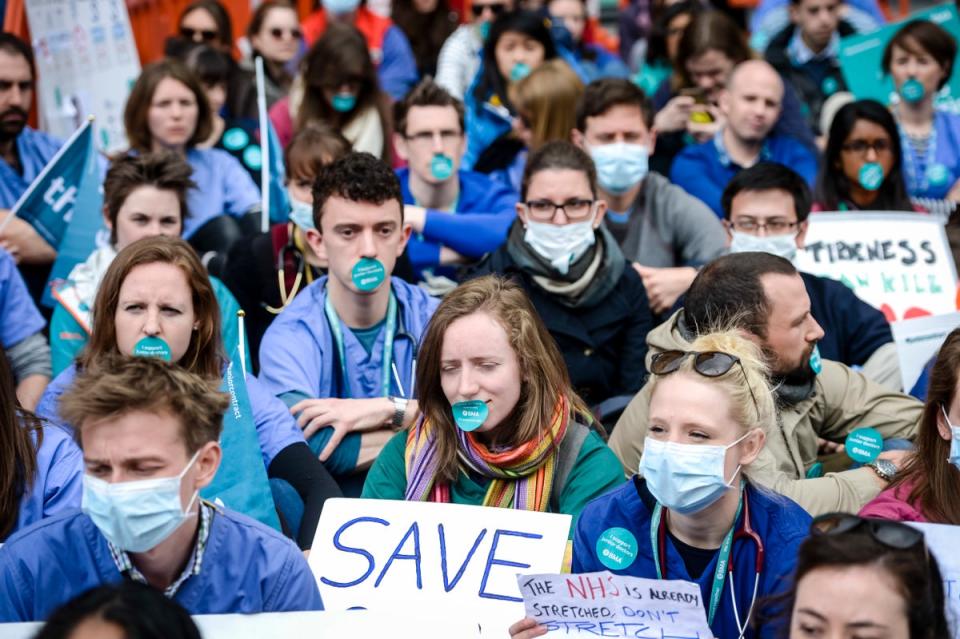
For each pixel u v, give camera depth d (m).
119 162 11.27
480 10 18.20
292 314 10.04
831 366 9.23
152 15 18.59
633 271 11.12
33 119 15.78
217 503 7.86
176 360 8.65
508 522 7.38
